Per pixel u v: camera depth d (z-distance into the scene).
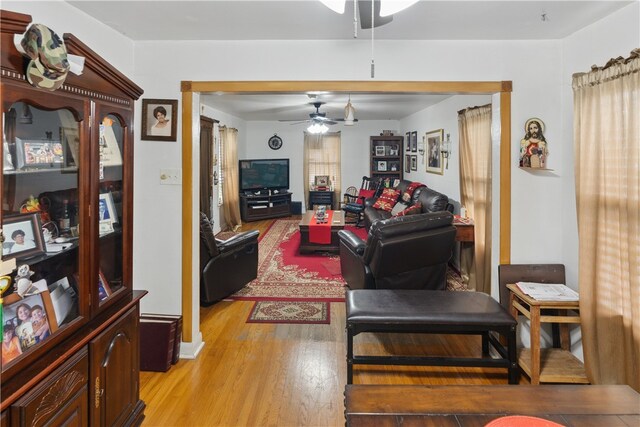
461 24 2.55
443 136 5.99
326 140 9.88
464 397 1.52
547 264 2.91
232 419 2.27
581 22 2.51
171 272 3.01
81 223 1.70
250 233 4.66
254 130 9.95
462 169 4.86
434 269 3.73
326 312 3.92
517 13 2.37
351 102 6.38
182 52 2.90
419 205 5.75
